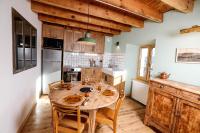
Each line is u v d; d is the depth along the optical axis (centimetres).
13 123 193
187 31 224
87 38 243
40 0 225
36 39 335
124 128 256
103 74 489
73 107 157
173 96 216
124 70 448
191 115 190
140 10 251
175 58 265
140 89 387
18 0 201
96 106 174
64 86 251
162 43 297
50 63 414
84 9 260
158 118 244
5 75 161
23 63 231
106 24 360
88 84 281
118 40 499
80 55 516
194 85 226
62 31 447
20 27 214
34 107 323
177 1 207
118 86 436
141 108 357
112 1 215
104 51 545
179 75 256
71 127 176
